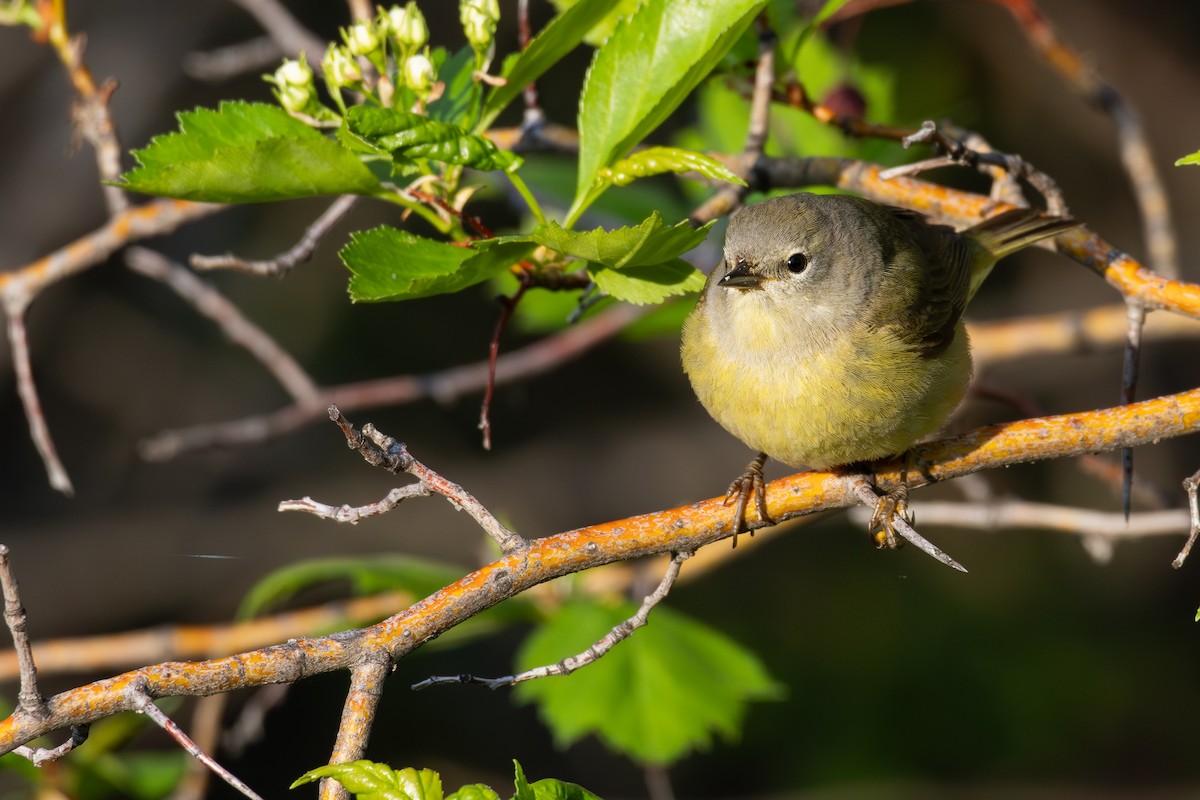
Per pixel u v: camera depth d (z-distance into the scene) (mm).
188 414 15492
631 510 15703
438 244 5883
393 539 15422
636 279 5988
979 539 14969
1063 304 15844
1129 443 6023
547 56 6250
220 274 15414
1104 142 15539
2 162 14602
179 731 4766
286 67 6008
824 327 6801
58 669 8945
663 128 13469
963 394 7223
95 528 15203
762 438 6980
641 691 8820
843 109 8703
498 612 8953
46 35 7949
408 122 5637
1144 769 13758
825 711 14062
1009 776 13672
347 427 5090
